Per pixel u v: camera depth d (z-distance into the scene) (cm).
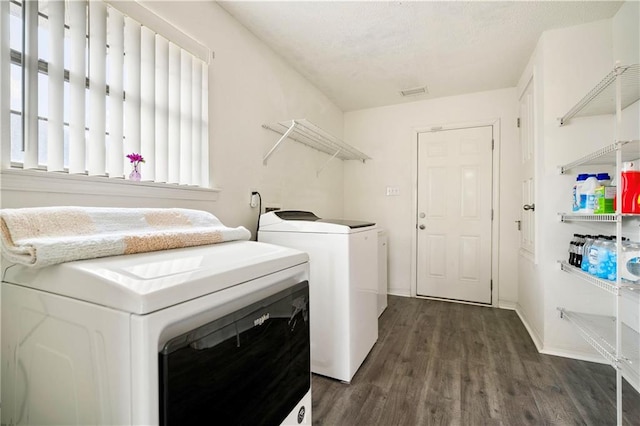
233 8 184
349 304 172
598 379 174
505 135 307
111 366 57
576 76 203
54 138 108
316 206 311
